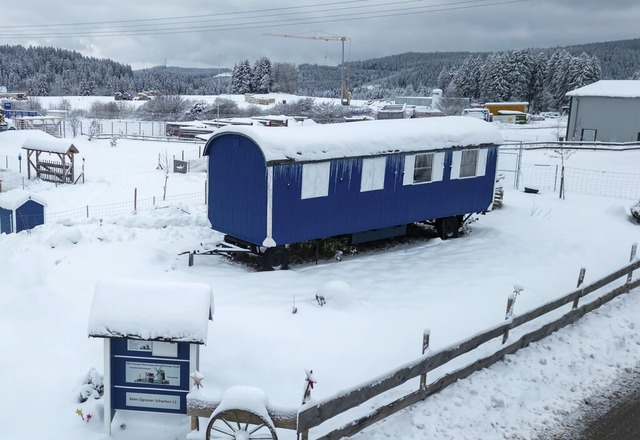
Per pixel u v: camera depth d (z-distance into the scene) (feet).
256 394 25.43
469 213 69.36
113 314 26.78
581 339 41.39
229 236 56.85
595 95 151.53
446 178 65.05
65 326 38.42
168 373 27.68
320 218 55.01
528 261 57.36
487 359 36.14
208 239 57.77
